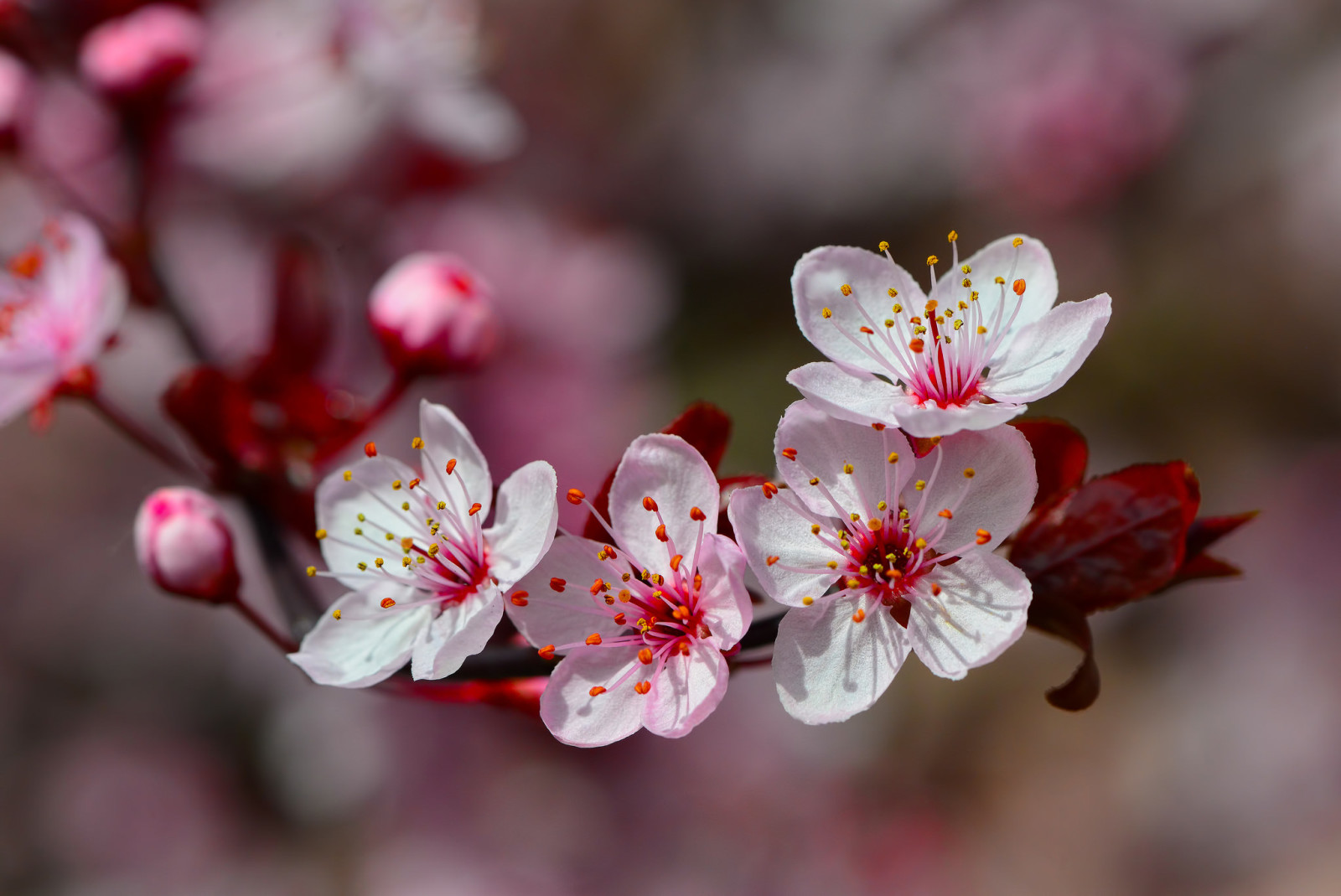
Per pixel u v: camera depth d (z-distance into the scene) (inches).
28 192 14.2
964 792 23.0
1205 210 23.3
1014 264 10.0
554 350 17.8
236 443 11.0
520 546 9.9
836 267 10.0
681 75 24.2
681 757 18.8
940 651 9.7
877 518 9.8
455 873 17.8
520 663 10.1
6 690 19.9
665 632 9.8
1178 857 22.6
